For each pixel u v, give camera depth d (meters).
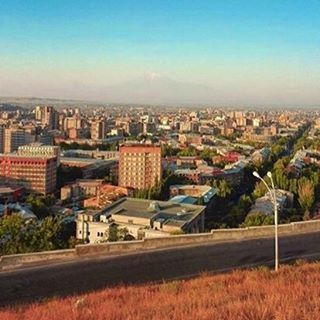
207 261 27.56
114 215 89.56
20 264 26.66
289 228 35.56
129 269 26.03
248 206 112.75
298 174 164.25
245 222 88.25
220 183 147.00
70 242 51.28
